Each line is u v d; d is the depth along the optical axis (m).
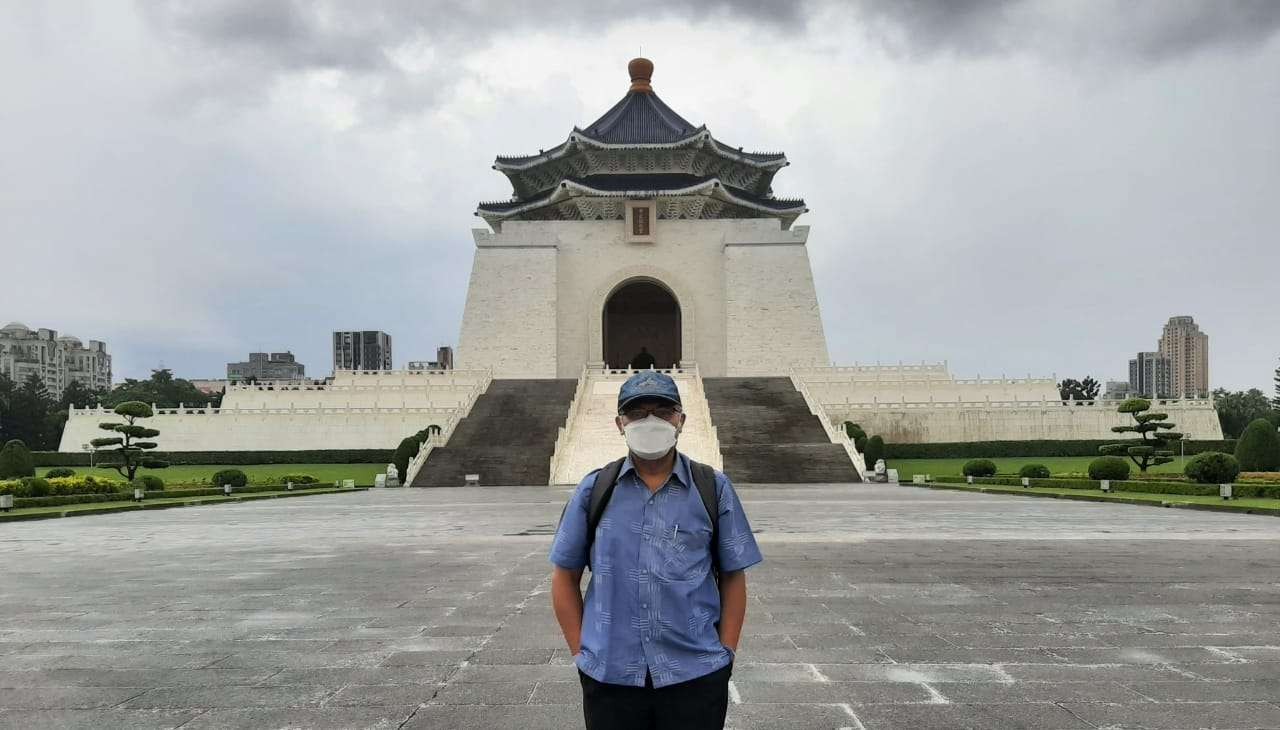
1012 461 50.69
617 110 77.62
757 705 6.08
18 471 38.59
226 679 6.83
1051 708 5.98
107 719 5.90
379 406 58.78
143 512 27.14
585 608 3.82
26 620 9.23
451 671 7.03
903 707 6.02
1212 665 7.07
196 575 12.53
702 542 3.80
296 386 59.91
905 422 54.00
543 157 72.94
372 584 11.55
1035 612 9.30
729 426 46.28
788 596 10.34
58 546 16.84
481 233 70.69
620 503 3.84
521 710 6.02
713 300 71.38
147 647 7.92
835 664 7.16
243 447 55.16
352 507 27.67
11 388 78.06
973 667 7.05
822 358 69.56
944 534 17.30
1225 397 95.38
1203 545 15.20
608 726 3.68
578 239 71.69
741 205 74.31
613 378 56.22
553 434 45.53
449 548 15.76
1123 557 13.65
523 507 26.31
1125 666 7.05
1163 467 45.12
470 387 59.34
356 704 6.17
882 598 10.18
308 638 8.26
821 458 41.44
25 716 5.97
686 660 3.65
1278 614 9.13
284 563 13.83
